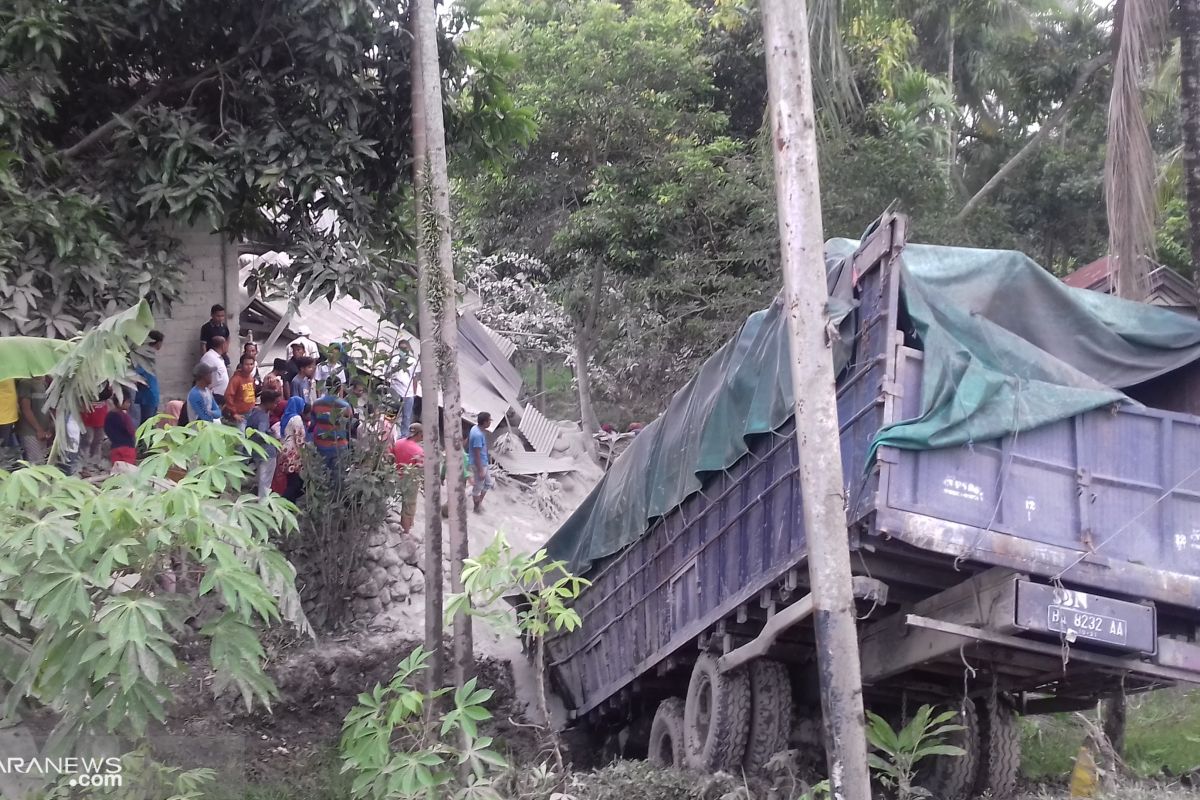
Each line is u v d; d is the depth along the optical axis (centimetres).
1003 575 648
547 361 2961
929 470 648
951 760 806
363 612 1138
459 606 664
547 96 1961
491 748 909
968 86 2398
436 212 897
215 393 1202
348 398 1159
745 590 801
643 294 1841
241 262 1567
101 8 1041
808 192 550
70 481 530
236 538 540
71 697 498
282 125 1087
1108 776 847
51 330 941
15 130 968
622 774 805
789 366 757
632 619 1027
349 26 1090
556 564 679
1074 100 2058
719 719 826
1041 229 2538
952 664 751
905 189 1694
